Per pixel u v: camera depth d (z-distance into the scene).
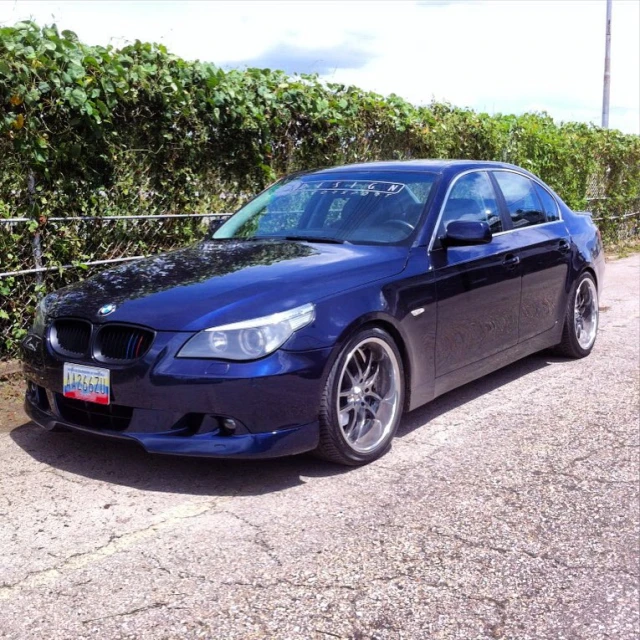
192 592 2.89
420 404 4.51
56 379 3.97
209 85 6.90
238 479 3.96
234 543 3.28
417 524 3.48
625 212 15.59
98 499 3.72
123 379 3.70
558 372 6.12
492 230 5.31
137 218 6.61
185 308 3.77
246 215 5.38
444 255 4.69
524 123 11.91
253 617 2.73
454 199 5.05
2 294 5.73
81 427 3.92
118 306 3.90
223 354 3.59
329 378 3.85
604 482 3.99
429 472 4.09
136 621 2.70
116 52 6.29
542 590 2.96
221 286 3.95
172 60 6.64
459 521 3.52
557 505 3.71
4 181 5.67
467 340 4.86
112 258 6.57
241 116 7.21
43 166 5.80
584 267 6.27
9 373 5.75
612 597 2.92
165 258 4.68
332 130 8.26
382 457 4.30
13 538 3.33
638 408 5.22
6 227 5.75
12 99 5.44
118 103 6.28
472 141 10.65
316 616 2.75
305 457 4.28
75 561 3.13
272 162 7.78
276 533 3.38
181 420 3.65
